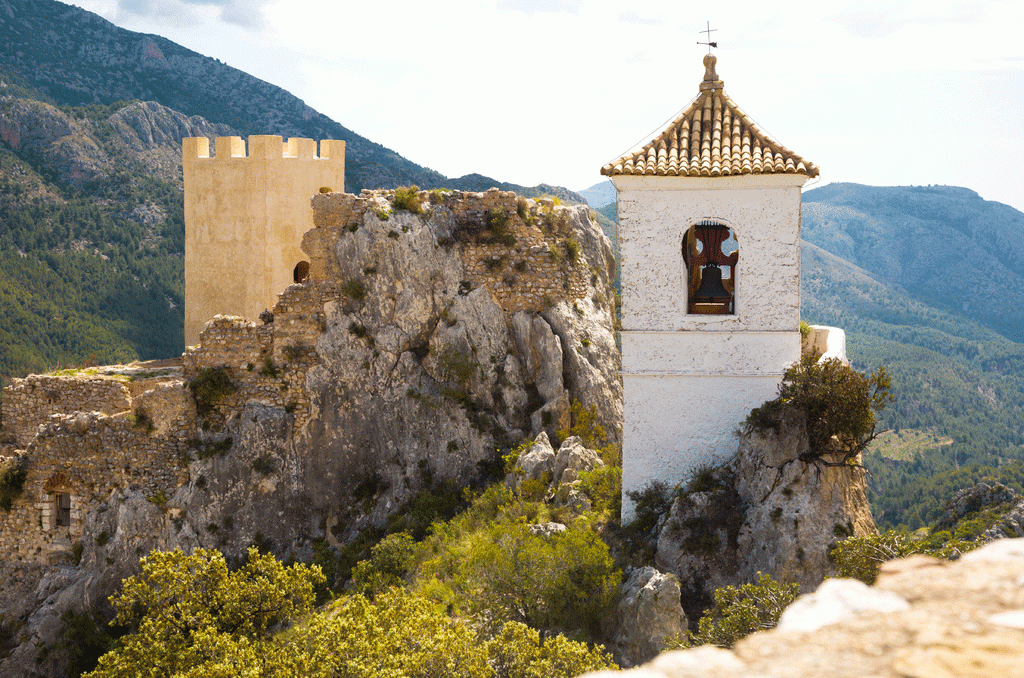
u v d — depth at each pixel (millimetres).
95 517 28266
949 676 2811
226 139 34031
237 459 29125
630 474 18844
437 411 30125
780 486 16859
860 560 14508
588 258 35844
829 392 17125
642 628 15031
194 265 34875
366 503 29406
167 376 30891
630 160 18312
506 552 17172
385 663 13797
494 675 13891
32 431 30766
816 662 3135
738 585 16438
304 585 19359
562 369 31203
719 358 18406
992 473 95812
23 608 27922
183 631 18188
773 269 18109
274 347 30359
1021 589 3457
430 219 31688
